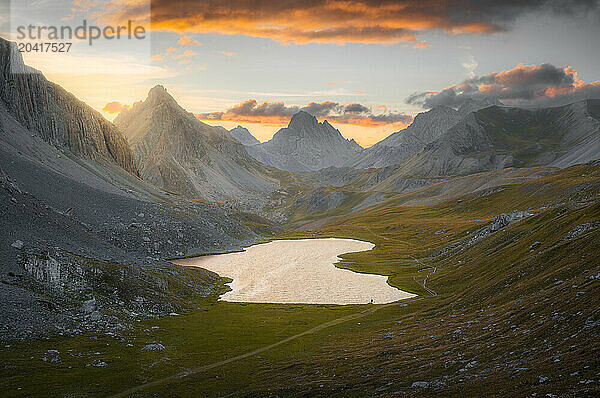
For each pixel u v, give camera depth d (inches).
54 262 3636.8
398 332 3142.2
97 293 3750.0
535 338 1953.7
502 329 2278.5
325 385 2063.2
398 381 1923.0
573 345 1680.6
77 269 3826.3
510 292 3129.9
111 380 2348.7
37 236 3966.5
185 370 2591.0
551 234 4072.3
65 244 4165.8
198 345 3184.1
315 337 3430.1
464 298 3735.2
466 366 1902.1
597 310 1859.0
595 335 1670.8
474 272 4862.2
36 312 3043.8
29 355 2546.8
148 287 4335.6
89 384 2268.7
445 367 1971.0
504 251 4771.2
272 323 3941.9
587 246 3088.1
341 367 2379.4
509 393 1418.6
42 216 4370.1
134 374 2460.6
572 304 2094.0
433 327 3014.3
